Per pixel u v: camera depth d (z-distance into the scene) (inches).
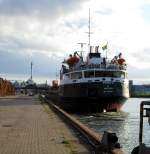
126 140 1122.7
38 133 845.8
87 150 613.3
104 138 576.4
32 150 610.9
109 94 2057.1
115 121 1779.0
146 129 1406.3
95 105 2085.4
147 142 1038.4
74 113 2194.9
